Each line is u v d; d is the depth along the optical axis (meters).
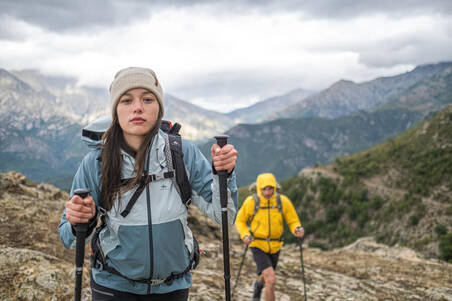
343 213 127.75
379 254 11.88
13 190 8.39
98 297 2.04
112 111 1.98
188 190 2.05
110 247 1.99
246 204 6.18
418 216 100.06
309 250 13.27
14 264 4.52
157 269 1.97
